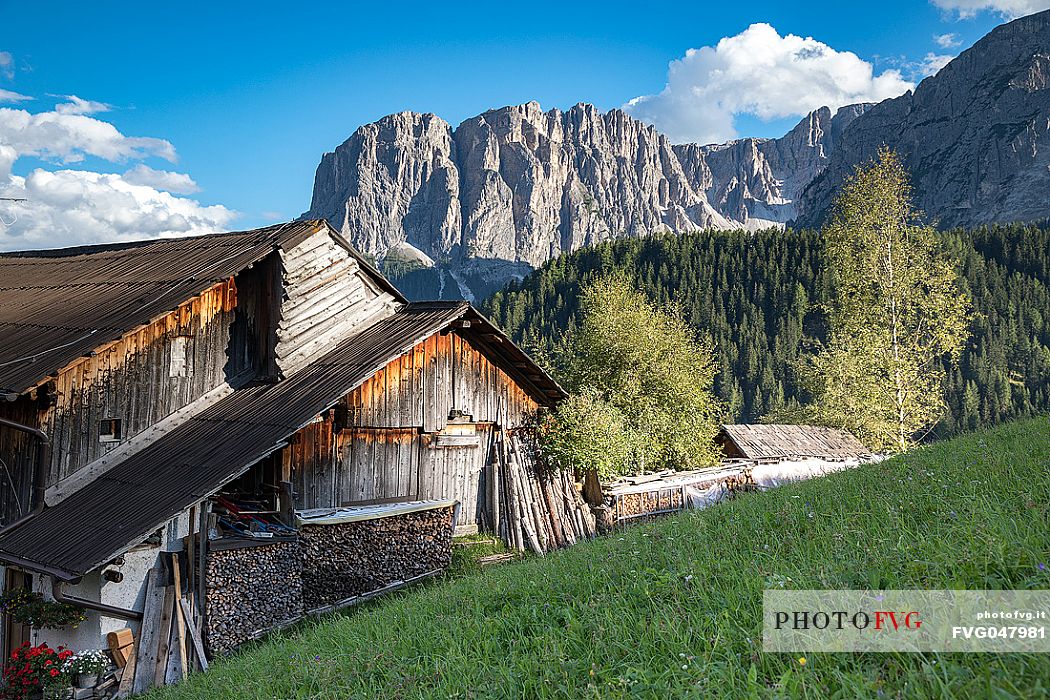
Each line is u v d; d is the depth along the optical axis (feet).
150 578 51.80
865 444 153.28
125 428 61.36
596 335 129.49
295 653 33.94
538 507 76.95
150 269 76.07
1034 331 457.27
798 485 43.42
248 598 54.49
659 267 559.38
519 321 541.34
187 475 54.34
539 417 82.43
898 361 134.92
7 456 58.49
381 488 68.90
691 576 23.75
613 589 26.30
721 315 496.64
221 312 68.85
